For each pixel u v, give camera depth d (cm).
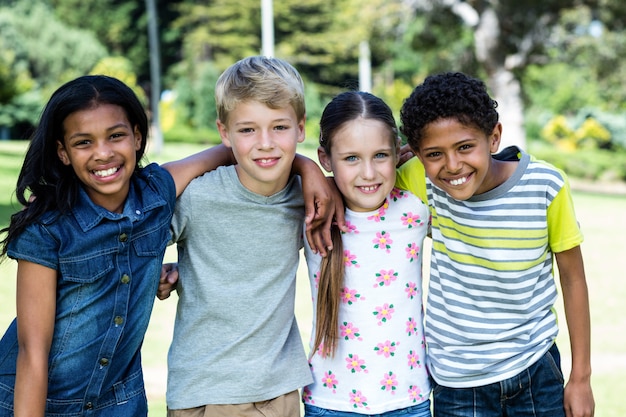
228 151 250
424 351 250
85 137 206
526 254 231
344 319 242
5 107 2819
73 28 3706
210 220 232
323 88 3559
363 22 2069
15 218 205
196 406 230
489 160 227
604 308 617
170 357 238
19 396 201
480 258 235
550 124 2844
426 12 2000
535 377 237
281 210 236
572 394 239
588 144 2734
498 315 236
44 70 3303
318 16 3444
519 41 2027
